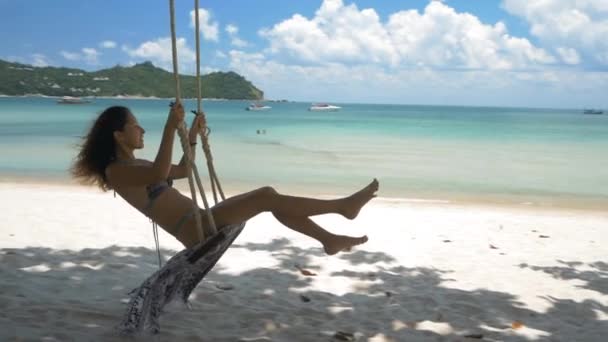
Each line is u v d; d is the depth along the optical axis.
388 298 4.75
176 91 3.38
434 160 18.56
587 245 7.34
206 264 3.57
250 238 6.96
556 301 4.90
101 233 7.00
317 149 21.80
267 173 14.57
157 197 3.53
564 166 17.52
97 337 3.54
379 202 10.66
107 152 3.55
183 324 3.87
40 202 9.16
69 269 5.27
